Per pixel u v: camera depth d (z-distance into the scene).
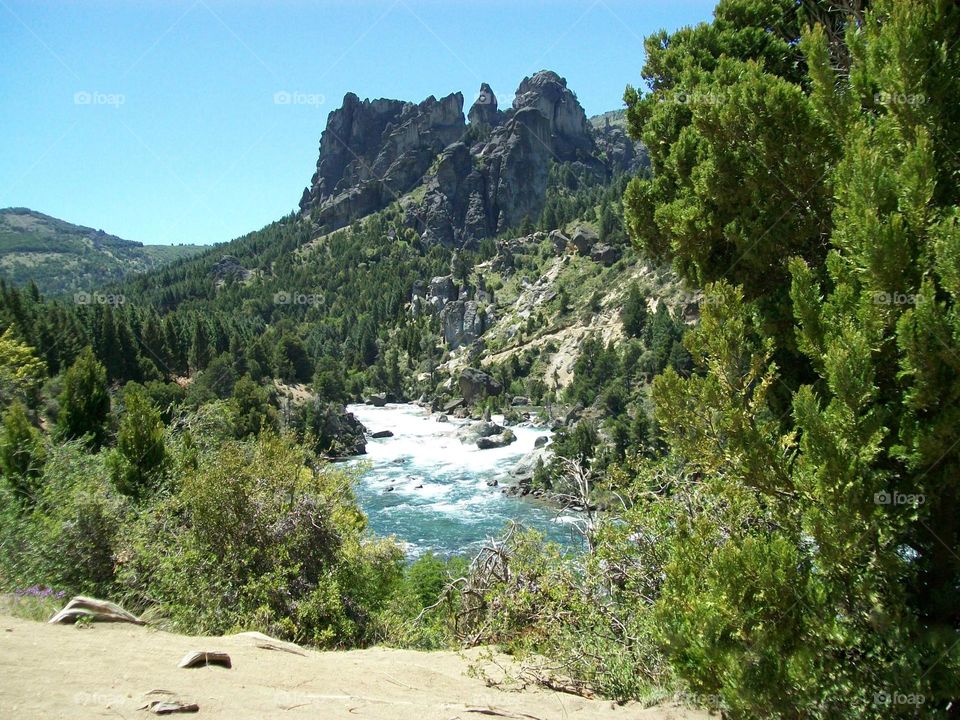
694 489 8.63
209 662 5.56
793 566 5.14
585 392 93.88
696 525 6.39
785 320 8.45
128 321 92.19
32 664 4.70
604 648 7.86
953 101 5.94
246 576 11.51
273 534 12.18
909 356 4.91
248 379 69.88
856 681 5.00
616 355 97.88
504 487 57.25
